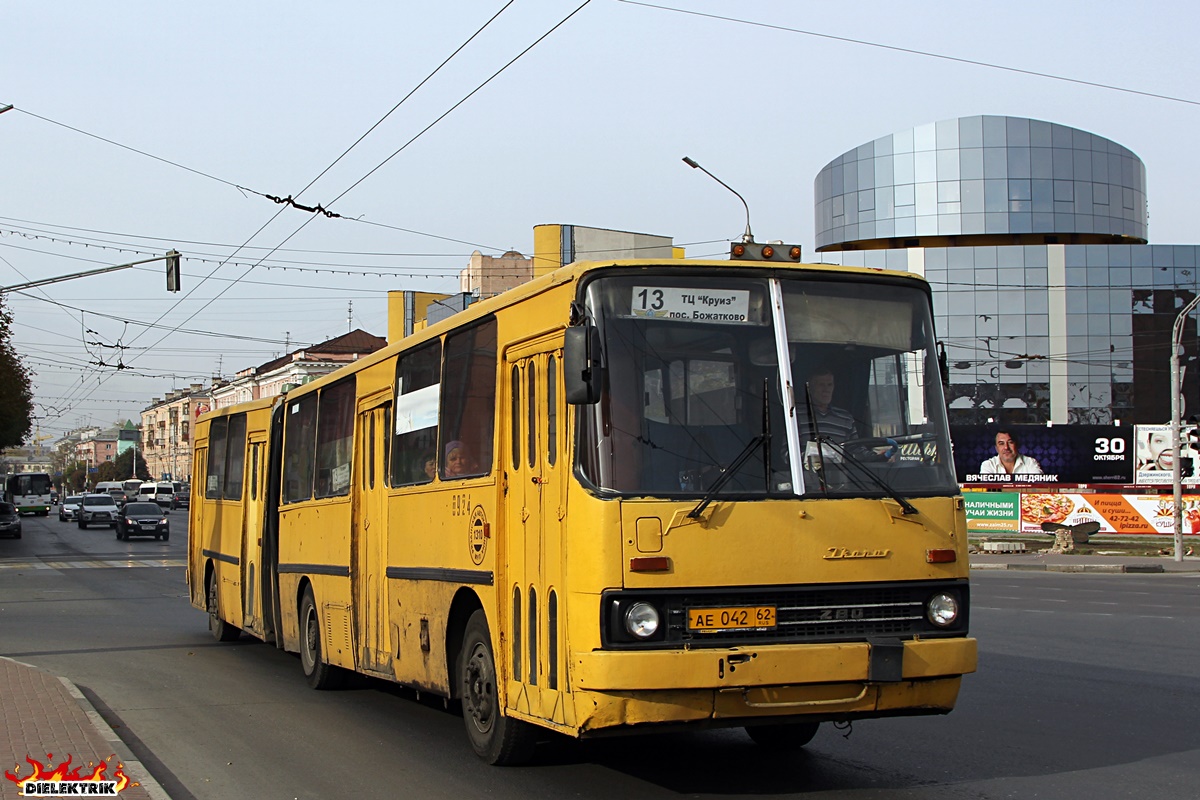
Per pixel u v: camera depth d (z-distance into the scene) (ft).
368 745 30.83
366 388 37.55
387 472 34.96
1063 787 24.89
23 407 185.26
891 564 23.16
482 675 27.96
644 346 22.95
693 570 21.94
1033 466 177.06
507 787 25.68
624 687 21.22
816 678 21.99
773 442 23.07
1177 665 42.80
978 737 30.40
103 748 28.50
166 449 459.73
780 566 22.38
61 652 51.83
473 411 28.73
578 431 22.81
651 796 24.68
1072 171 225.97
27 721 32.17
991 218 225.97
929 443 24.35
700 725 21.74
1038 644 49.32
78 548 157.07
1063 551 128.16
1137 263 220.64
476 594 28.14
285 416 47.65
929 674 22.81
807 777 26.25
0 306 160.97
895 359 24.53
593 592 21.81
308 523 42.93
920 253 226.79
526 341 25.72
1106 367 220.02
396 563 33.71
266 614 48.29
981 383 223.51
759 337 23.67
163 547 159.63
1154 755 27.91
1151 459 173.27
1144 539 140.05
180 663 48.39
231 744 31.09
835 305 24.34
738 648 21.74
